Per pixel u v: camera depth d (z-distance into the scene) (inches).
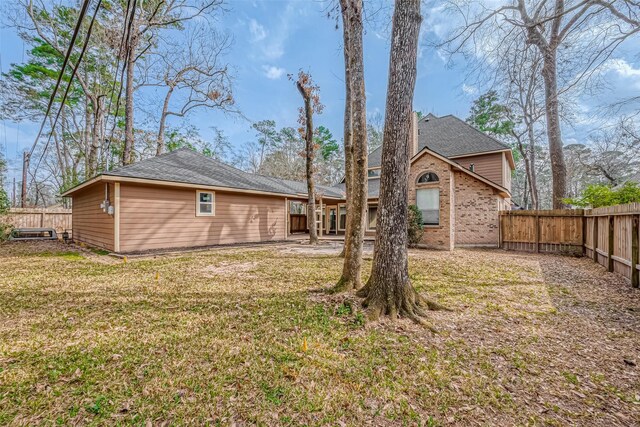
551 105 329.4
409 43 148.6
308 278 220.7
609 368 98.5
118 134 770.2
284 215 561.6
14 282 204.4
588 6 228.5
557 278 228.7
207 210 440.5
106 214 372.5
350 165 273.1
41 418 71.7
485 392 85.0
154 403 77.9
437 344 114.0
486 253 381.4
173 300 165.6
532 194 749.9
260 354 104.6
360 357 103.6
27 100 721.0
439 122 749.9
